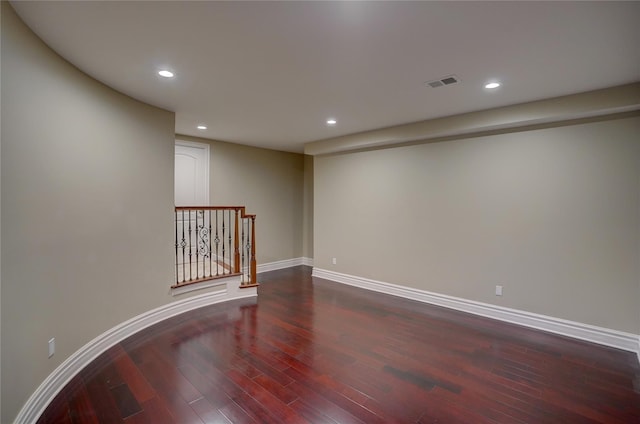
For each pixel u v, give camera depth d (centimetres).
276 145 619
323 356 295
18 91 197
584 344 321
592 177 327
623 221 312
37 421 205
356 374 264
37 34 214
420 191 459
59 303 240
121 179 320
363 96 334
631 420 211
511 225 378
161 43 227
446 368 275
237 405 223
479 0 175
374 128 475
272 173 669
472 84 301
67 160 251
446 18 193
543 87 305
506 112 362
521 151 370
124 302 325
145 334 337
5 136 186
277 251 683
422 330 356
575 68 263
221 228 589
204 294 432
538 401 230
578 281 336
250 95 333
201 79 290
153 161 364
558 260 347
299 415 213
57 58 239
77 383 246
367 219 525
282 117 417
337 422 206
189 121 437
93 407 219
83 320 271
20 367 196
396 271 488
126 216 327
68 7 184
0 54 180
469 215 411
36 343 213
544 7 181
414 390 242
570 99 323
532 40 220
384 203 502
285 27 205
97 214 288
